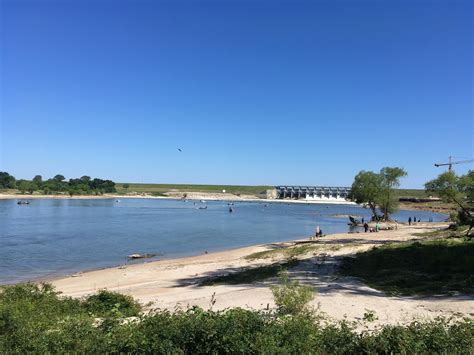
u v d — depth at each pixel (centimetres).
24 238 5509
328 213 14325
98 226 7431
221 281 2419
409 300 1584
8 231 6366
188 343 823
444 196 4897
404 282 1911
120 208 13962
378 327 1155
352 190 8312
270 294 1764
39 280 2984
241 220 10025
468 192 4859
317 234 5438
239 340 806
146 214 11181
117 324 997
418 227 6788
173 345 809
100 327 982
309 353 788
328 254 3170
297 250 3488
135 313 1485
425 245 2950
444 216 13300
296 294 1339
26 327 1008
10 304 1381
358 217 11975
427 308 1434
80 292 2364
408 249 2834
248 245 5288
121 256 4272
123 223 8181
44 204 15500
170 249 4859
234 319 912
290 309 1254
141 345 805
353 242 4284
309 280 2158
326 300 1582
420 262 2361
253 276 2436
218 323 871
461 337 870
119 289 2409
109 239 5616
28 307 1400
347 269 2445
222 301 1669
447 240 3275
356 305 1489
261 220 10206
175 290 2205
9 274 3278
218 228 7694
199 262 3506
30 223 7762
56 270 3469
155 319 953
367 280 2059
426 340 855
